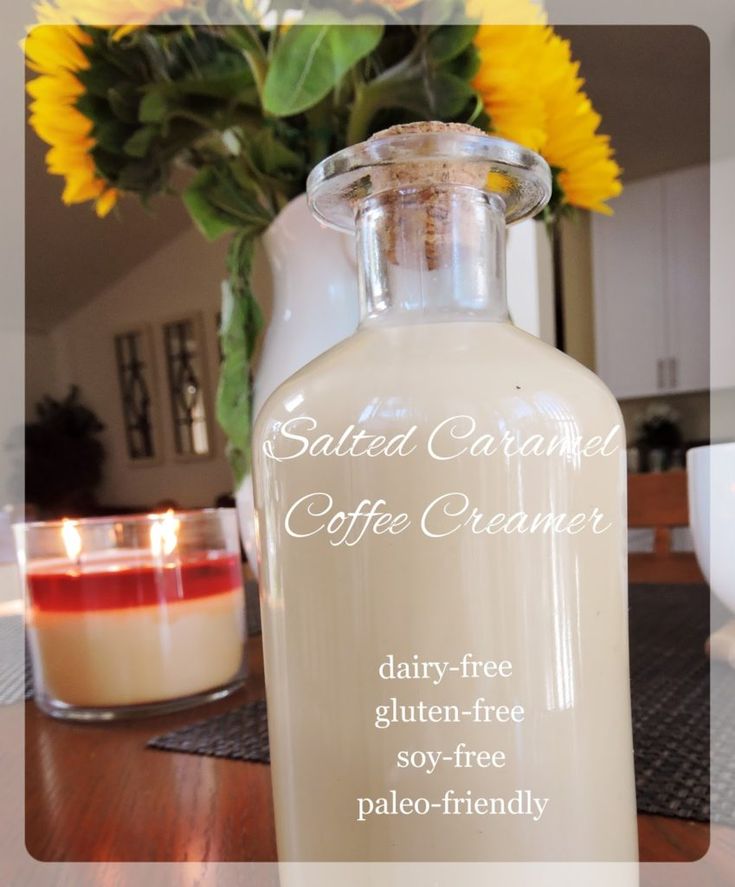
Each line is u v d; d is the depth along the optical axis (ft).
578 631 0.71
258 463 0.77
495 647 0.68
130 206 4.37
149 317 5.98
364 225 0.79
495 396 0.68
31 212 4.19
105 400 6.32
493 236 0.79
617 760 0.74
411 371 0.70
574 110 1.45
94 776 1.05
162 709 1.34
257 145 1.42
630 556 2.62
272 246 1.40
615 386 7.02
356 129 1.41
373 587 0.68
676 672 1.29
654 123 5.22
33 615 1.35
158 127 1.43
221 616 1.39
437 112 1.38
